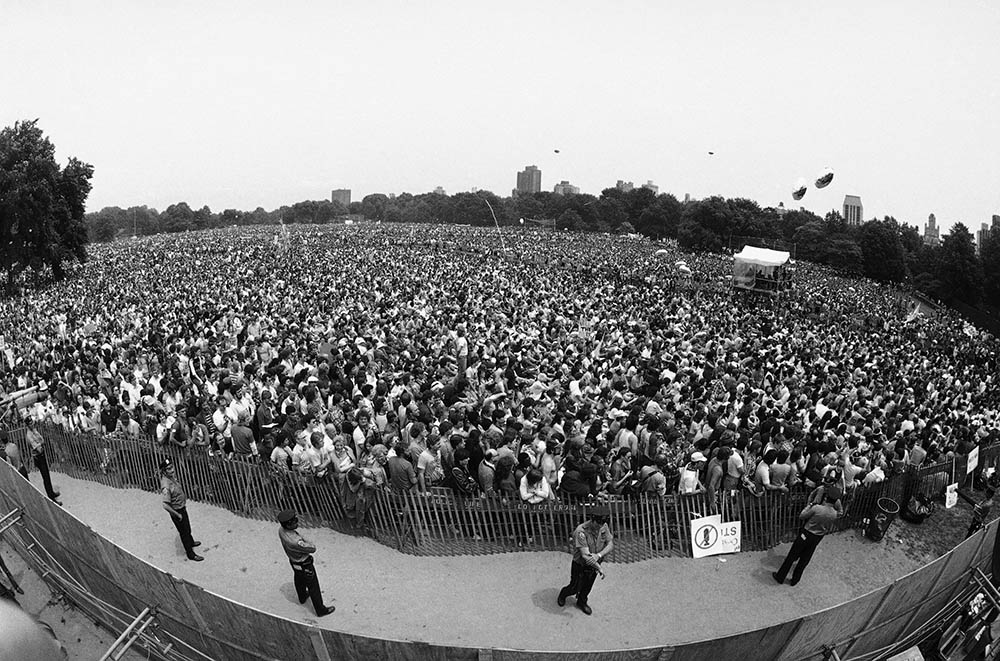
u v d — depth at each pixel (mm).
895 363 30047
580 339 28031
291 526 9930
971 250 71250
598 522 10406
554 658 7477
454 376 20000
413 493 12062
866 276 92875
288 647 8031
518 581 11469
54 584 11664
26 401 16969
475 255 71938
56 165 56625
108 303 39250
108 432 15547
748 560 12797
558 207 165375
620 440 14094
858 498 14414
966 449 17062
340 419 15023
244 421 14836
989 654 10258
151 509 14000
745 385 20797
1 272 57406
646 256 82312
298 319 30109
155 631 9453
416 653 7652
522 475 12414
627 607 11008
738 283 55594
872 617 9141
